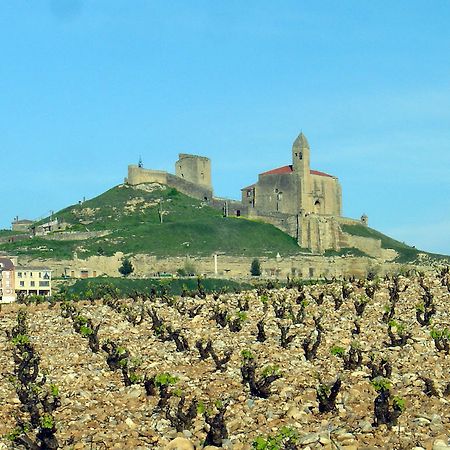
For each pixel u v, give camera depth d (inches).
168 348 4911.4
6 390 4055.1
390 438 3105.3
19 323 5546.3
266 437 3164.4
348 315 5708.7
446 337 4768.7
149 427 3444.9
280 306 6077.8
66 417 3577.8
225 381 4077.3
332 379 4008.4
